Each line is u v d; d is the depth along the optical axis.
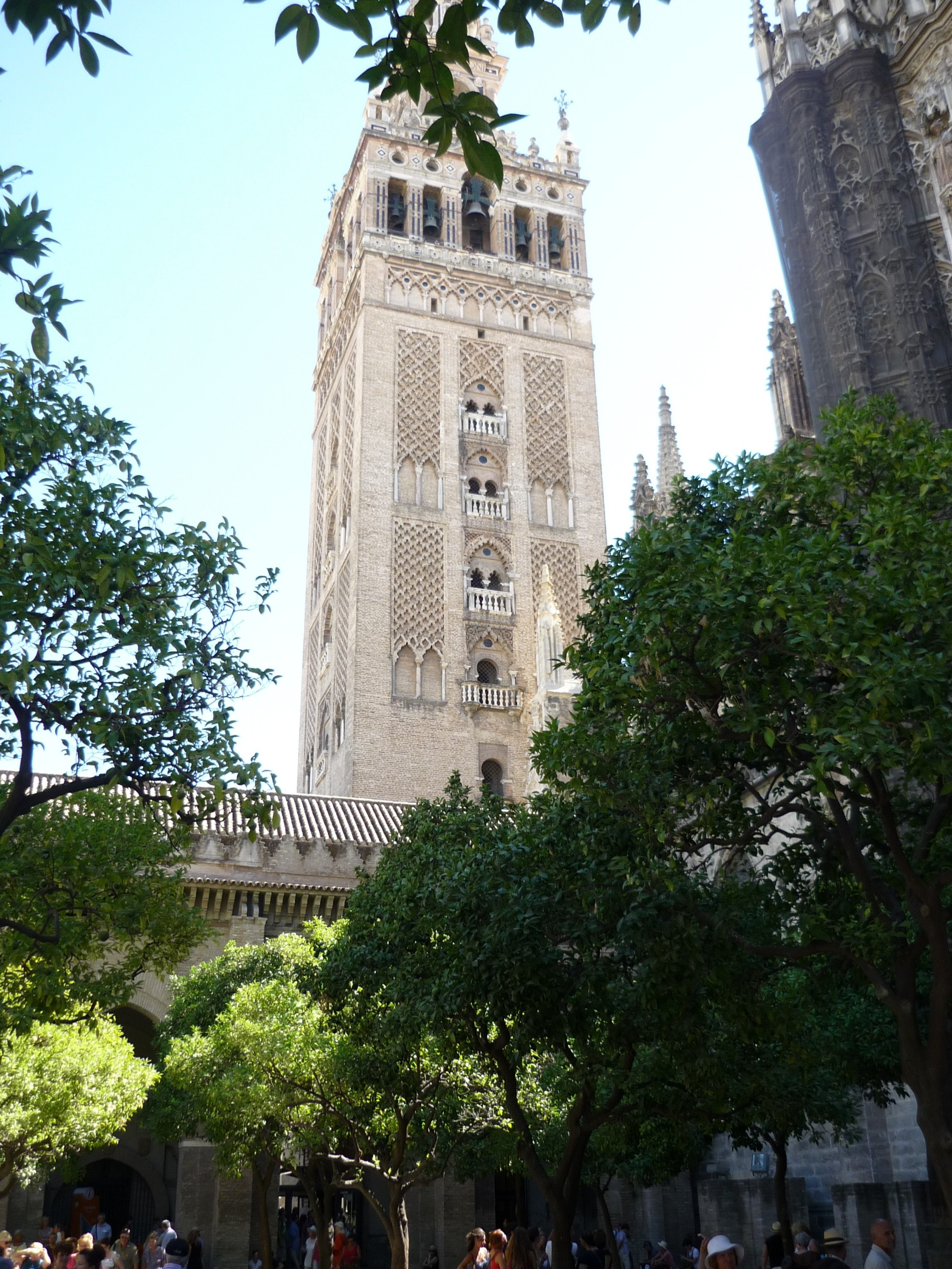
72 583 12.99
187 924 18.00
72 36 6.13
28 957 16.47
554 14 6.51
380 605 56.88
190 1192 32.72
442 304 65.56
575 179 72.19
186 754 13.88
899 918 13.08
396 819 43.19
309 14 6.30
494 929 15.39
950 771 11.30
